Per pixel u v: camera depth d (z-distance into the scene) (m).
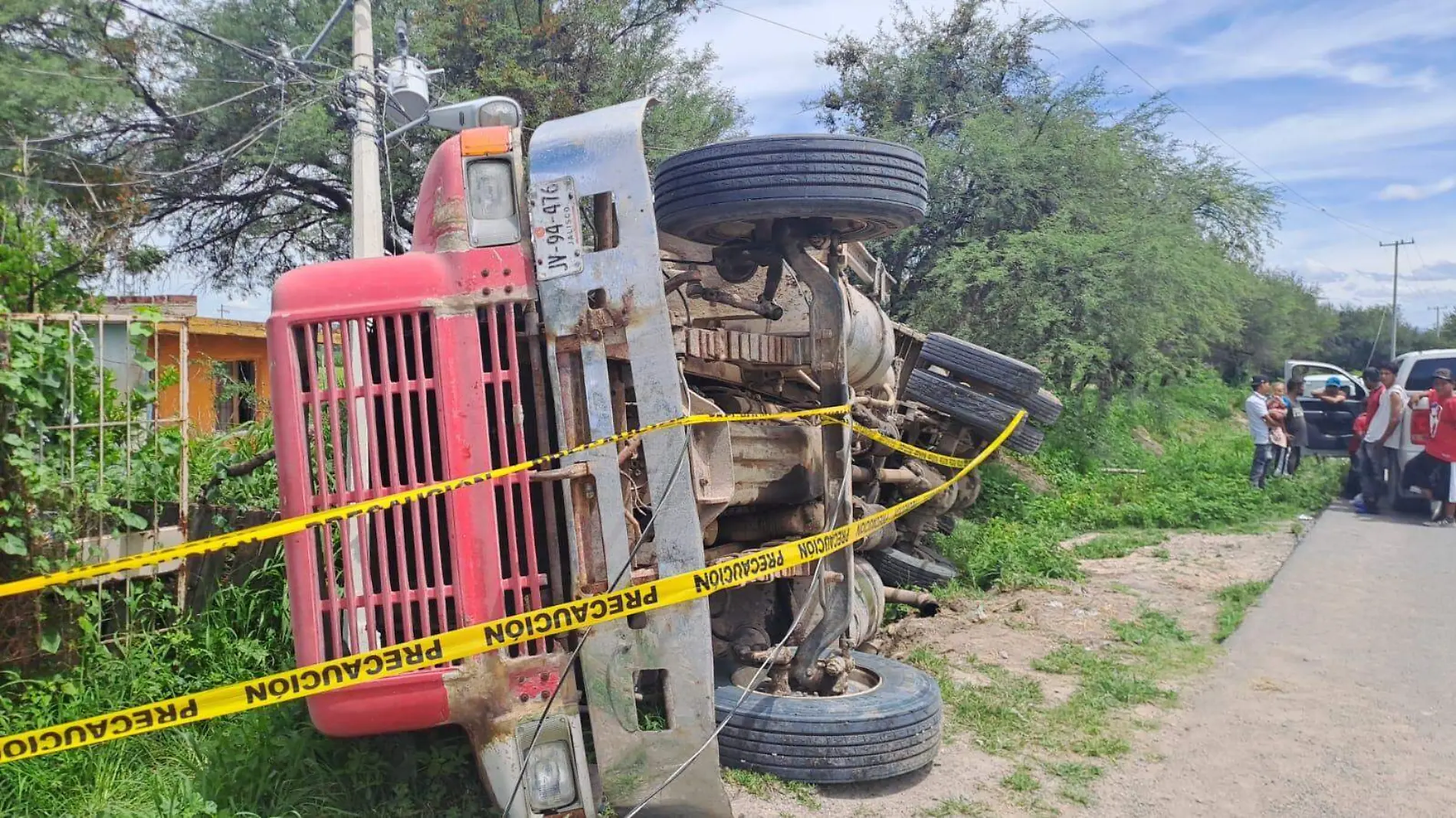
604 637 3.61
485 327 3.71
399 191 17.22
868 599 6.14
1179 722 5.43
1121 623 7.41
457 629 3.53
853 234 5.21
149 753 4.35
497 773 3.53
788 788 4.43
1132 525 12.12
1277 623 7.33
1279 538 10.84
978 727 5.32
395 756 4.18
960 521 10.46
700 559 3.61
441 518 3.59
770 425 5.36
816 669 4.87
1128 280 16.11
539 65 17.88
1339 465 15.79
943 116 21.06
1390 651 6.58
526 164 3.89
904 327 9.32
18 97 13.08
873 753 4.45
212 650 5.10
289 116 13.90
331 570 3.57
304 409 3.61
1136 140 19.19
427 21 16.95
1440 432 11.45
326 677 3.42
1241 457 16.28
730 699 4.68
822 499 5.71
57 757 4.11
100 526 4.98
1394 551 9.82
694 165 4.55
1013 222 17.45
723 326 5.70
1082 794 4.52
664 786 3.62
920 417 9.33
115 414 5.48
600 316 3.63
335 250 19.03
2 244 6.17
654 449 3.62
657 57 19.66
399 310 3.59
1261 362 43.78
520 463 3.59
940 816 4.29
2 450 4.55
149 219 16.45
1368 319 77.31
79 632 4.77
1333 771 4.76
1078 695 5.80
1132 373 18.14
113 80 14.20
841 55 22.03
